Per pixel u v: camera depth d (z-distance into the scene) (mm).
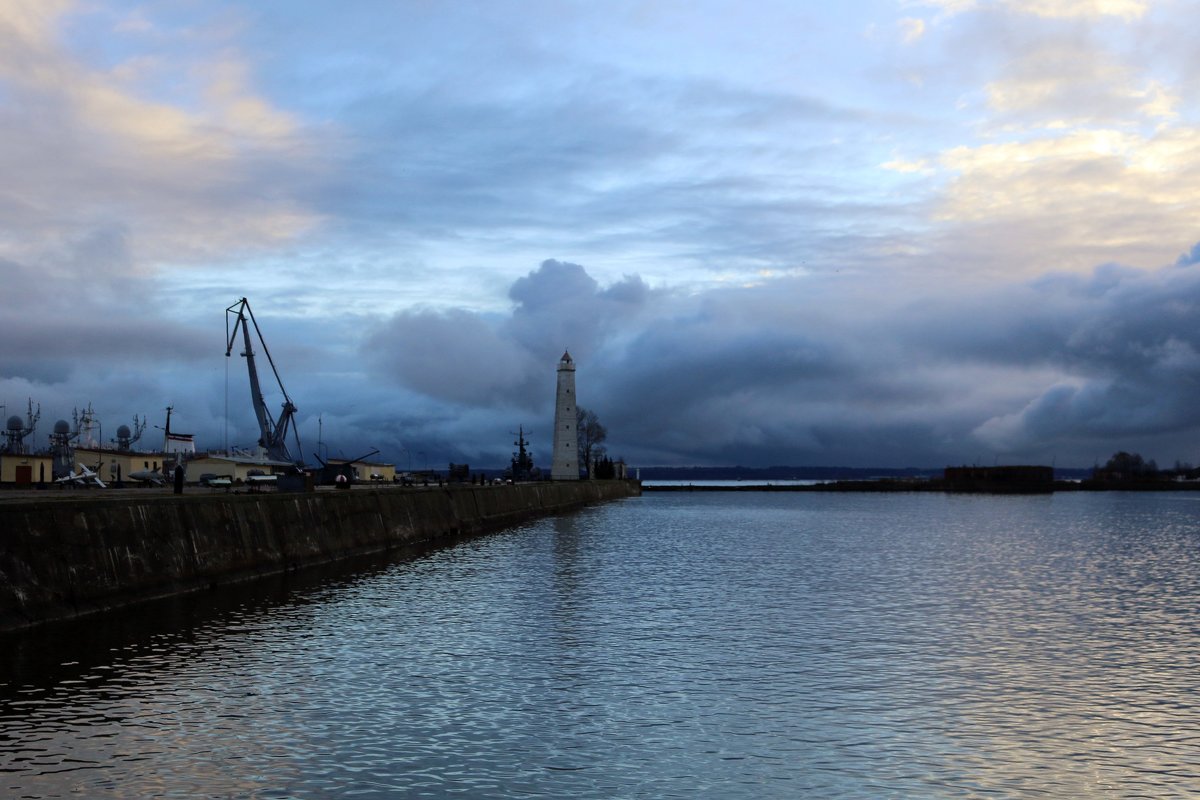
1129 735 27359
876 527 127188
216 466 120562
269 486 97500
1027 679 33781
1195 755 25703
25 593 37031
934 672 34688
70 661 33125
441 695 30438
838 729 27609
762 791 22859
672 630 42375
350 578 57656
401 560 70188
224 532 52656
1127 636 42125
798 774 24000
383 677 32594
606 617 45656
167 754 24281
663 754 25266
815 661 36312
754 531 115000
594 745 25875
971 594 55688
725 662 35906
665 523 131625
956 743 26516
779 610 48562
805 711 29391
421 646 37750
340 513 70688
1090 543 98188
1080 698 31234
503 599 50844
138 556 44281
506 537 98438
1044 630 43438
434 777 23250
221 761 23906
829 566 71625
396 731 26641
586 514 156875
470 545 86500
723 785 23188
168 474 115188
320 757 24422
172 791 21938
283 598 48375
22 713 27312
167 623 40219
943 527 127750
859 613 47875
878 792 22938
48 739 25172
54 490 74125
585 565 69938
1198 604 52125
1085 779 23906
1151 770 24562
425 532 90500
